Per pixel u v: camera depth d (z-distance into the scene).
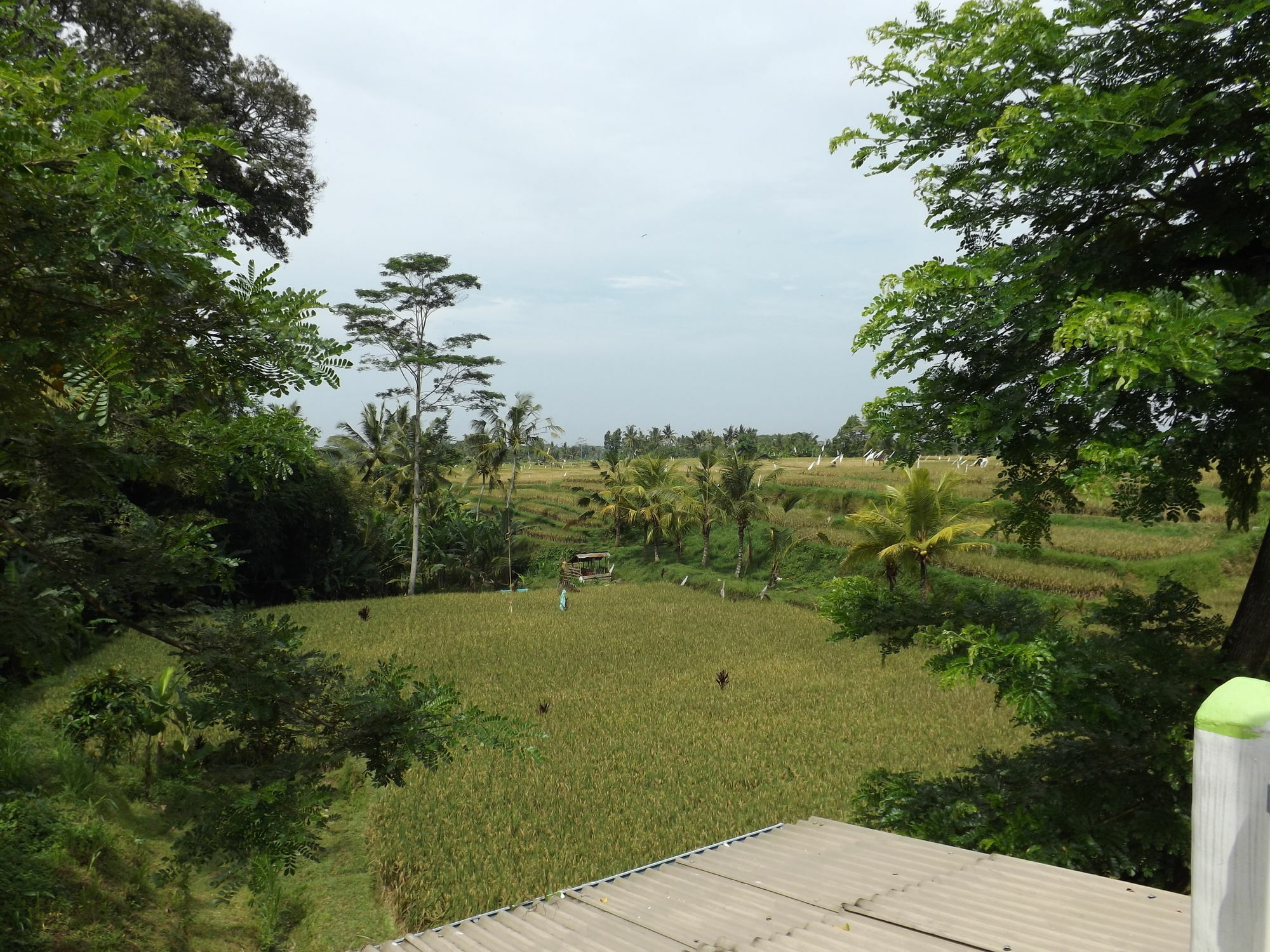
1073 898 4.38
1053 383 5.65
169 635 5.54
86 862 10.03
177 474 4.77
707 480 53.09
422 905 10.90
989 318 5.94
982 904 4.35
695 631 31.62
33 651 5.14
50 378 3.88
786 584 42.94
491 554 53.59
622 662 26.36
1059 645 6.64
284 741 5.77
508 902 11.03
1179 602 7.43
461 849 12.48
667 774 15.93
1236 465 6.52
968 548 37.50
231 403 4.53
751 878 5.36
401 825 13.20
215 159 27.61
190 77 28.33
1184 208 6.19
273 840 4.97
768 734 18.62
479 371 44.94
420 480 50.34
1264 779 1.43
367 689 6.03
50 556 5.11
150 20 27.48
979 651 6.69
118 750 13.85
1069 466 6.33
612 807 14.19
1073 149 5.66
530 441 56.34
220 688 5.41
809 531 47.97
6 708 14.71
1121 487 6.38
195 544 5.75
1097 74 6.13
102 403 3.33
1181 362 4.36
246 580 37.00
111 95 3.16
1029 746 7.88
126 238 3.13
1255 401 5.70
